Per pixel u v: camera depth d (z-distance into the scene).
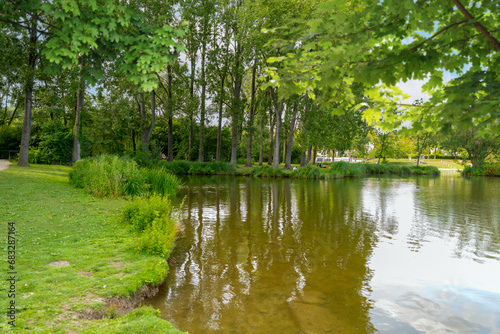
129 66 6.19
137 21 6.32
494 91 2.75
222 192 19.72
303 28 3.71
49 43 5.61
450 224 11.52
